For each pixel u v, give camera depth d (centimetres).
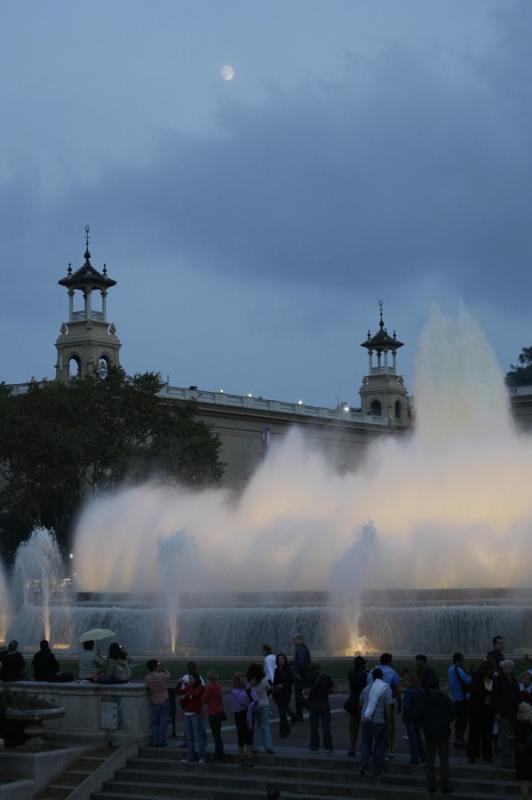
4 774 2892
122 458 10844
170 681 3862
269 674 3300
